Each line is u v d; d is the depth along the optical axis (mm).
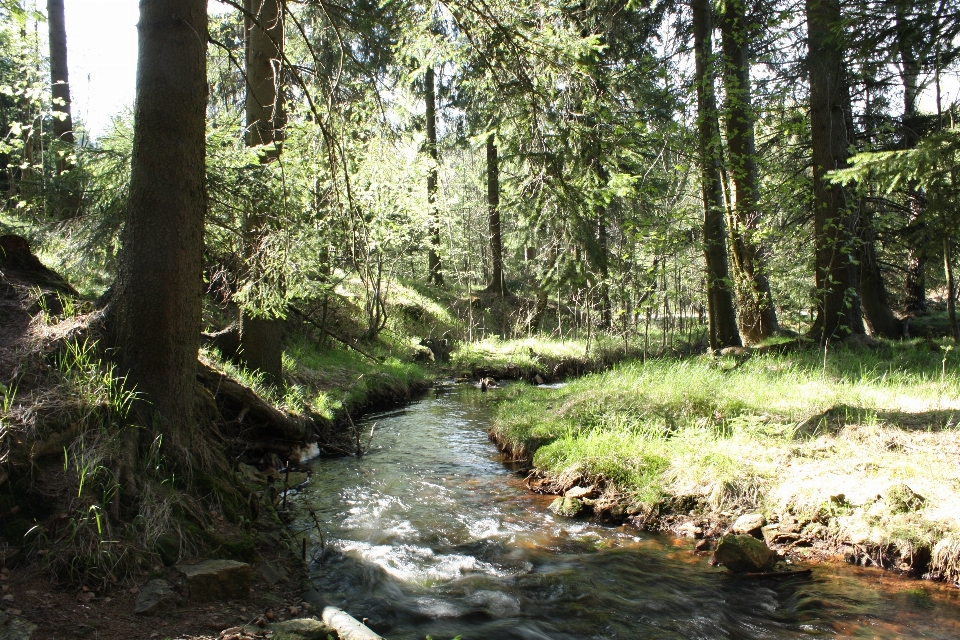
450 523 6328
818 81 13023
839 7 9133
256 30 9039
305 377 11992
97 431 4398
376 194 8125
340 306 17562
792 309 18109
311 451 8914
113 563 3771
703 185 13250
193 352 5121
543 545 5770
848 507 5500
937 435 6402
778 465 6414
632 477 6844
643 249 13453
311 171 7453
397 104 7270
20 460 3939
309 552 5434
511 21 6328
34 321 5160
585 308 20391
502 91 6434
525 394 13195
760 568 5121
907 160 7016
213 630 3561
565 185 6281
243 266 7281
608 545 5766
